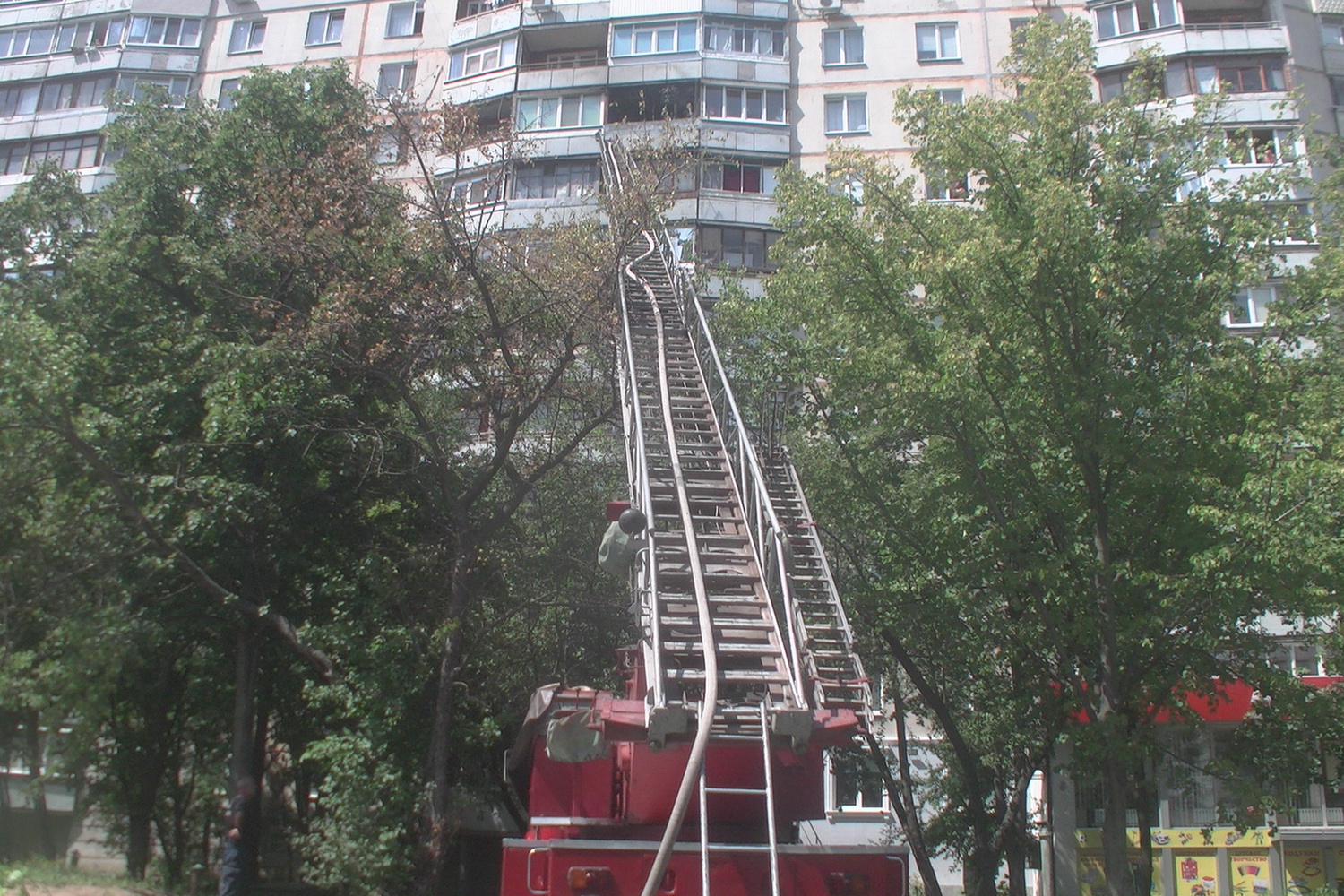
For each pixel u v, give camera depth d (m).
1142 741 11.60
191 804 19.17
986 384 12.34
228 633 15.36
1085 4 31.38
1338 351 13.09
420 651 13.88
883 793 23.70
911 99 13.45
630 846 7.46
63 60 34.97
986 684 15.02
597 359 17.42
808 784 8.36
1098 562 12.27
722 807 8.23
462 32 32.94
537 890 7.44
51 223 16.31
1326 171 26.08
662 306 16.61
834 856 7.42
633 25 31.28
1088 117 12.80
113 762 16.12
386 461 15.61
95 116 33.44
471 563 14.52
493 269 16.28
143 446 14.34
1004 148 12.78
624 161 21.73
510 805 14.19
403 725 13.55
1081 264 11.82
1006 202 12.70
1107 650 12.05
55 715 12.92
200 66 35.16
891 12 32.59
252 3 35.69
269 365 13.98
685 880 7.35
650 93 30.92
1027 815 21.16
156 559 12.95
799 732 7.57
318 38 35.00
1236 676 12.49
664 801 8.20
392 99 16.09
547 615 16.84
